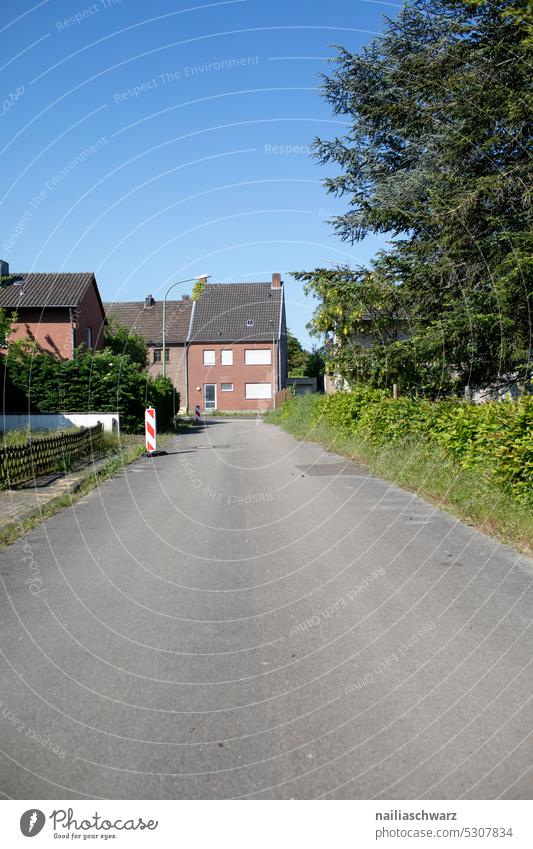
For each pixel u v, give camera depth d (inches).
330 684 167.9
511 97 621.9
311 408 1226.0
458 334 660.7
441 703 156.6
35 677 175.3
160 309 2618.1
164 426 1397.6
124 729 147.9
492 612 216.5
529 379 677.3
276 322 2536.9
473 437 450.9
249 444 992.9
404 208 760.3
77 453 768.3
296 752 137.4
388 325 816.3
